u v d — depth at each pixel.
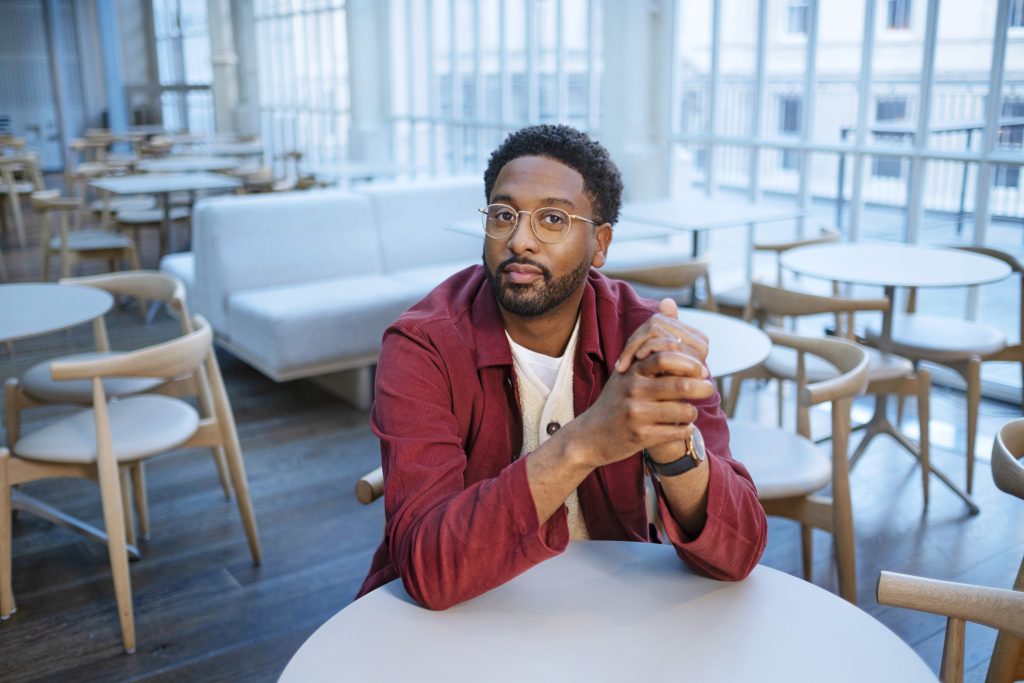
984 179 4.29
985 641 2.46
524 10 6.85
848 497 2.27
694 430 1.19
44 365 3.13
